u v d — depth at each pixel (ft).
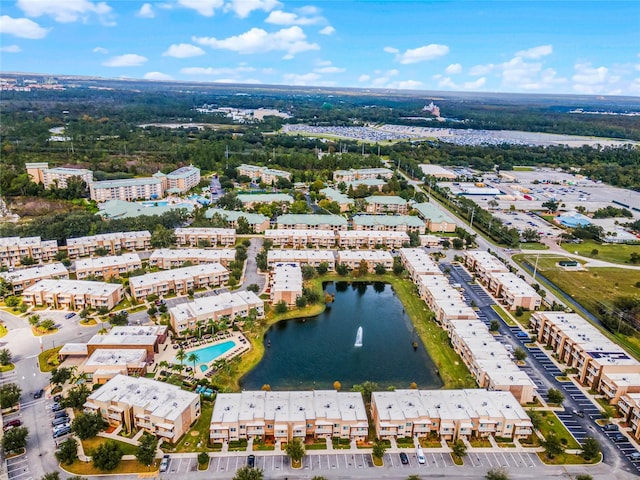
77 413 635.25
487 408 629.51
